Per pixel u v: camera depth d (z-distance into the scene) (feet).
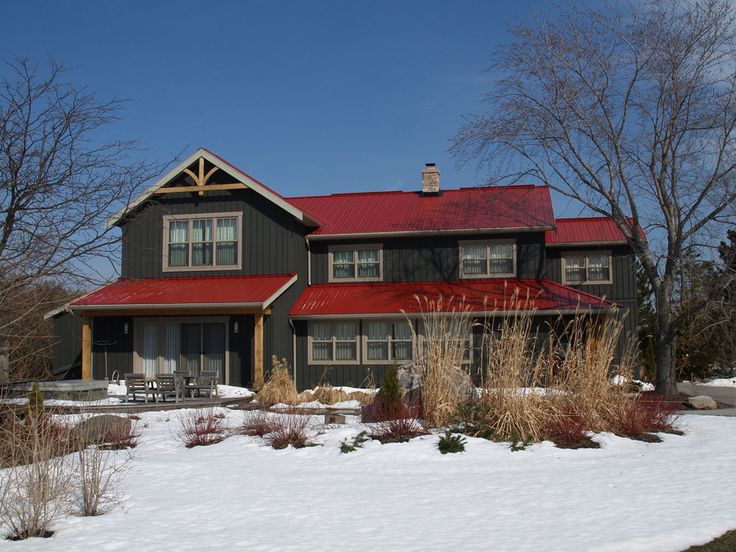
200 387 70.79
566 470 33.40
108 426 44.47
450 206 96.68
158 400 69.62
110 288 86.63
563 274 99.66
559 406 41.86
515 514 25.63
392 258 91.97
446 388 43.45
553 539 22.25
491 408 41.09
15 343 43.45
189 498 29.27
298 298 88.79
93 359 86.33
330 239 92.58
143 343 86.07
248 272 87.51
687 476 31.81
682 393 82.02
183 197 89.86
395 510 26.61
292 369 85.92
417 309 81.87
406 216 94.99
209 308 79.36
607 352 45.32
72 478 30.19
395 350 84.17
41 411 35.27
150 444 44.45
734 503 26.81
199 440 44.29
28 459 28.50
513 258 89.04
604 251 99.25
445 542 22.24
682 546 21.68
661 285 77.20
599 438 40.04
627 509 26.02
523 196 95.35
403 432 40.88
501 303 81.10
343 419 50.16
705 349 100.63
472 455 37.06
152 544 22.66
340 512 26.48
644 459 36.06
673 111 75.10
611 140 79.15
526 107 80.79
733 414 59.62
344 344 85.66
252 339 82.84
